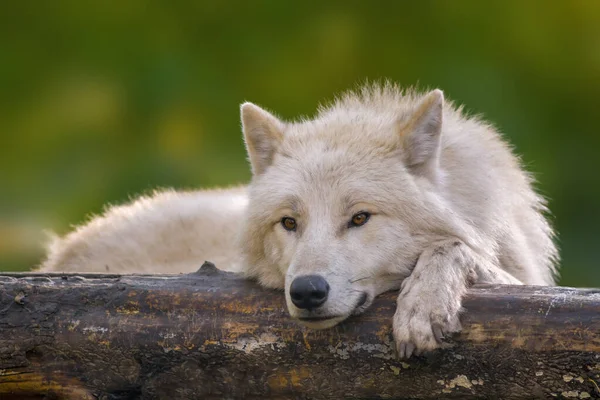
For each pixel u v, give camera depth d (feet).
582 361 23.03
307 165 28.84
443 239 27.96
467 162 32.14
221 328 25.40
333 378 24.97
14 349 25.54
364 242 27.20
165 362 25.63
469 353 23.68
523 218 36.29
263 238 29.04
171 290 25.95
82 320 25.66
